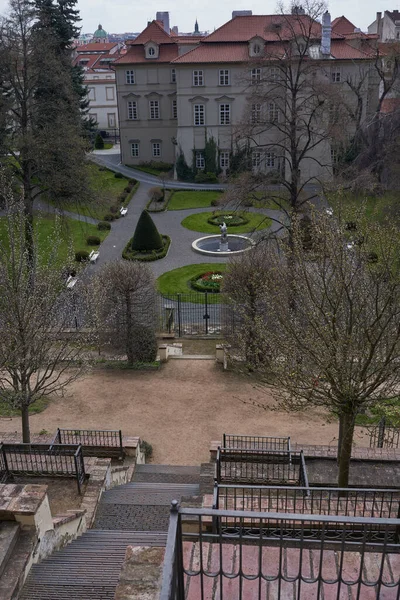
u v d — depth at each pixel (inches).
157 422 784.3
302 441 729.6
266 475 563.2
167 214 1978.3
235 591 221.1
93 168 1556.3
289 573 231.3
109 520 503.2
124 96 2561.5
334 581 195.2
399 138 1721.2
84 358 724.7
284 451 553.9
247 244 1507.1
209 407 819.4
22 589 335.9
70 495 520.1
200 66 2260.1
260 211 1903.3
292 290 559.2
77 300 821.9
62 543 402.9
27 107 1234.0
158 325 1077.1
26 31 1187.9
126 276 924.0
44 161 1187.3
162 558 237.3
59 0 2153.1
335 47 2155.5
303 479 513.0
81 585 338.3
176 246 1657.2
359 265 474.9
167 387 876.6
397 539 368.8
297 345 493.4
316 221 542.0
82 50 4409.5
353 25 2551.7
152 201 2097.7
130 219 1915.6
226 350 934.4
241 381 891.4
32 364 601.6
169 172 2527.1
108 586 339.9
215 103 2309.3
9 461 563.8
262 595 219.9
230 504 447.5
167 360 968.3
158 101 2559.1
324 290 483.5
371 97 2274.9
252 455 607.5
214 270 1453.0
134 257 1542.8
